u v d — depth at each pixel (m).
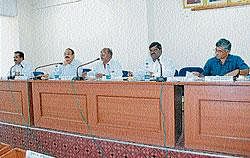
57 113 2.80
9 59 5.83
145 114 2.27
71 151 2.71
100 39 5.09
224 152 1.99
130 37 4.70
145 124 2.28
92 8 5.15
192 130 2.10
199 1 4.11
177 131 2.18
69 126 2.72
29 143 3.02
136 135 2.33
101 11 5.03
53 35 5.74
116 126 2.43
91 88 2.54
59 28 5.64
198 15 4.14
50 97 2.84
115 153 2.43
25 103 3.03
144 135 2.29
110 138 2.46
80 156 2.65
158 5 4.43
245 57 3.87
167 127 2.18
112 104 2.43
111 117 2.45
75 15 5.39
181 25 4.27
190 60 4.25
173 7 4.32
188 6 4.19
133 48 4.68
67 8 5.48
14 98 3.14
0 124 3.30
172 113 2.14
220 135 2.00
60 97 2.76
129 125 2.36
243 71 2.99
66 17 5.52
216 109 2.00
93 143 2.55
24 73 4.43
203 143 2.06
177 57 4.34
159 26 4.44
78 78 2.74
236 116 1.93
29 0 5.91
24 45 5.80
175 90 2.14
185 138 2.13
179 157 2.12
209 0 4.03
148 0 4.46
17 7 5.70
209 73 3.29
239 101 1.91
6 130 3.24
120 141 2.40
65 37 5.57
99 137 2.52
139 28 4.57
